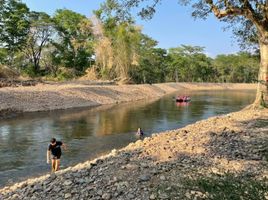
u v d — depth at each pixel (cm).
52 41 7850
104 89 5359
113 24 2216
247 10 1862
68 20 8244
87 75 7375
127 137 2189
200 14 2144
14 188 966
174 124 2814
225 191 469
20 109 3428
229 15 2017
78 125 2694
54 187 891
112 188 839
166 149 1149
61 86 5003
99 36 7662
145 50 9844
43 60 8056
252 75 13175
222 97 6681
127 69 7350
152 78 10669
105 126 2661
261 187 462
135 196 784
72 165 1508
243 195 452
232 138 1267
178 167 954
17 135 2238
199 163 987
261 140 1215
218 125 1562
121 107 4225
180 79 12725
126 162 1028
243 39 2570
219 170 903
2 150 1802
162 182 845
